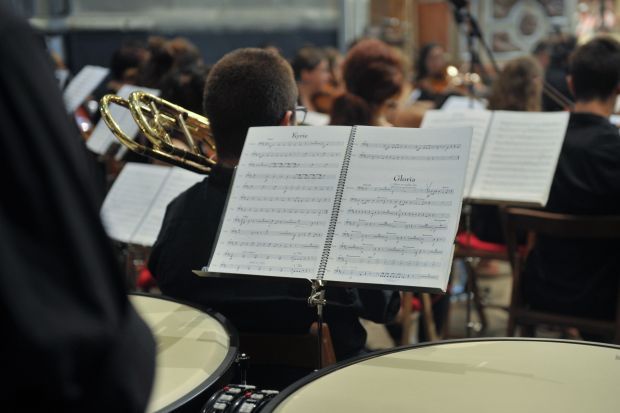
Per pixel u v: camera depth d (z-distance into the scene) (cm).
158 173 282
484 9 967
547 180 277
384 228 152
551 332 390
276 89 188
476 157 290
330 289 178
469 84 450
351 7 951
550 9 952
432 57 648
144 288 320
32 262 72
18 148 72
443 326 366
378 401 132
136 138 331
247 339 177
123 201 281
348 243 153
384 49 333
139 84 405
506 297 455
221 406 134
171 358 152
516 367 147
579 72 303
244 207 163
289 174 163
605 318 278
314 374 144
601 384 139
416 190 153
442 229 148
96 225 78
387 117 411
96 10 809
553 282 286
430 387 138
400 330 343
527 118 290
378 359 152
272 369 183
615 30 880
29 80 74
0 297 70
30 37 76
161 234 194
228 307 183
